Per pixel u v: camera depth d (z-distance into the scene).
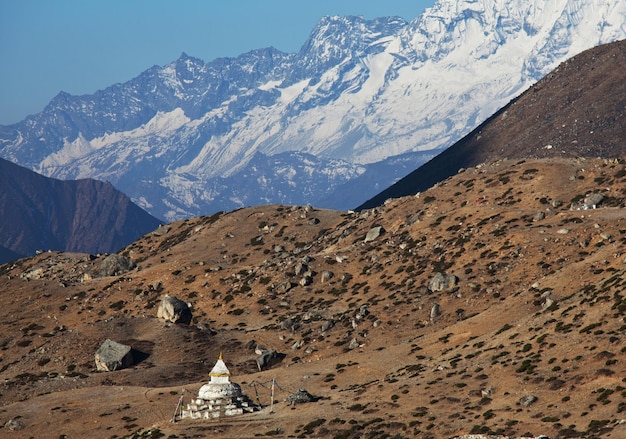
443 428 184.00
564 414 176.38
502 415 183.25
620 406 172.50
